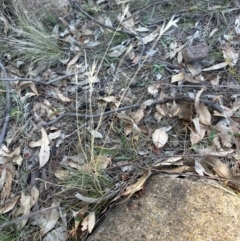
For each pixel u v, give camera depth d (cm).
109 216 76
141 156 83
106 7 107
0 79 91
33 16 104
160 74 93
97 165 81
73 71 97
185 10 102
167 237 71
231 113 85
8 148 88
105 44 100
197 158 80
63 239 77
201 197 74
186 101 88
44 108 92
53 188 82
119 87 92
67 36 102
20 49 100
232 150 81
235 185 77
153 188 77
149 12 104
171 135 85
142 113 87
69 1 106
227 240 70
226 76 91
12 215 81
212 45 95
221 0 102
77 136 87
